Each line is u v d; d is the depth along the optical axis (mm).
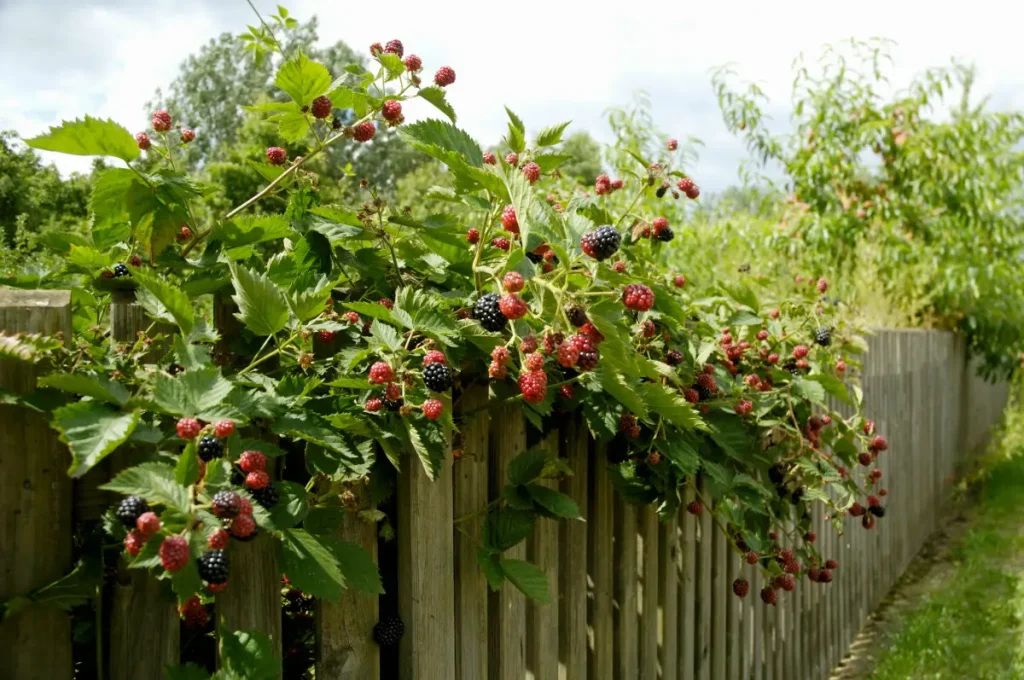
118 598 1158
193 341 1240
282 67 1450
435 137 1659
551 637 1973
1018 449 9242
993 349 8055
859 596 4785
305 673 1569
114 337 1302
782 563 2330
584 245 1347
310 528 1307
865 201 7484
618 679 2305
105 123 1296
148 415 1168
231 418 1071
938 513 7012
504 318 1404
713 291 2844
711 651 2914
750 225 7098
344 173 1725
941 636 4277
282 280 1557
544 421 1939
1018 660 3895
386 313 1367
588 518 2184
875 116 7516
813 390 2500
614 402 1820
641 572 2418
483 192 1847
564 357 1318
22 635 1074
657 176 1926
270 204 2227
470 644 1687
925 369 6406
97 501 1132
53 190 2812
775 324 2686
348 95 1579
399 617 1514
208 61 25484
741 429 2271
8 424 1049
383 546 1583
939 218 7289
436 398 1384
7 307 1045
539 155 1800
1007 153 7547
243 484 1193
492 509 1700
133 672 1171
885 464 5270
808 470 2418
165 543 931
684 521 2654
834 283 6445
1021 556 5926
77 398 1086
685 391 1999
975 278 6836
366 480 1390
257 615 1271
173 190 1416
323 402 1354
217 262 1510
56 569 1089
